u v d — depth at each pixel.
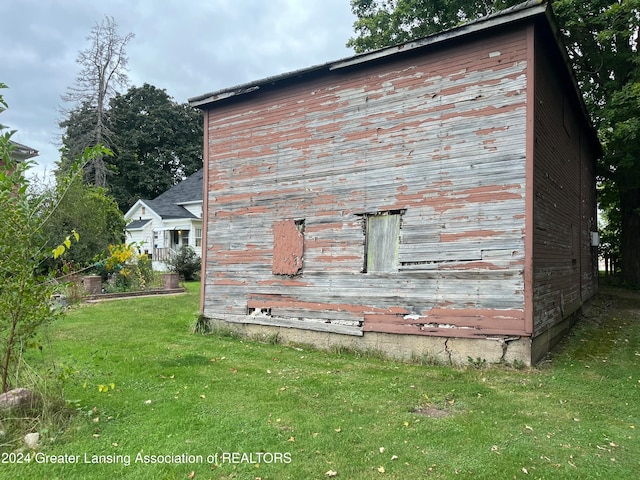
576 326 10.26
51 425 4.09
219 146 10.12
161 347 8.09
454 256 7.03
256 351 8.05
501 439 4.07
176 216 26.70
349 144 8.23
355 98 8.20
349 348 7.96
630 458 3.72
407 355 7.37
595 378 6.09
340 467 3.51
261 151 9.43
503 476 3.38
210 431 4.18
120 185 39.59
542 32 6.86
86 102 32.94
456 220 7.05
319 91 8.65
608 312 12.40
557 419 4.60
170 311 12.34
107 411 4.68
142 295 15.94
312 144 8.70
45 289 4.36
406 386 5.74
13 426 4.00
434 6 18.61
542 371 6.34
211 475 3.36
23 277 4.09
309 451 3.79
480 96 6.93
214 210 10.14
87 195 16.67
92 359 6.80
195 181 31.19
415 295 7.36
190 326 10.09
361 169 8.07
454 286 7.01
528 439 4.08
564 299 9.09
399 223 7.64
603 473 3.44
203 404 4.96
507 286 6.58
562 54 7.60
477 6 18.59
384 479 3.33
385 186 7.78
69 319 10.82
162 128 42.50
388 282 7.64
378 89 7.94
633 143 13.54
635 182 16.02
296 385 5.79
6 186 4.05
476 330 6.78
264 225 9.31
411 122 7.55
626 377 6.18
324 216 8.48
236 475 3.37
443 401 5.15
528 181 6.48
